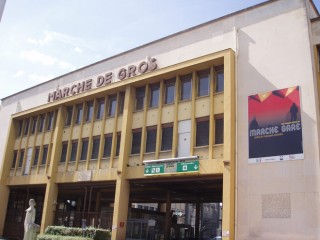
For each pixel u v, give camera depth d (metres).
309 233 16.92
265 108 19.92
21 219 36.19
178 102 24.31
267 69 20.47
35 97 35.91
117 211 24.31
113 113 28.72
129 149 26.06
